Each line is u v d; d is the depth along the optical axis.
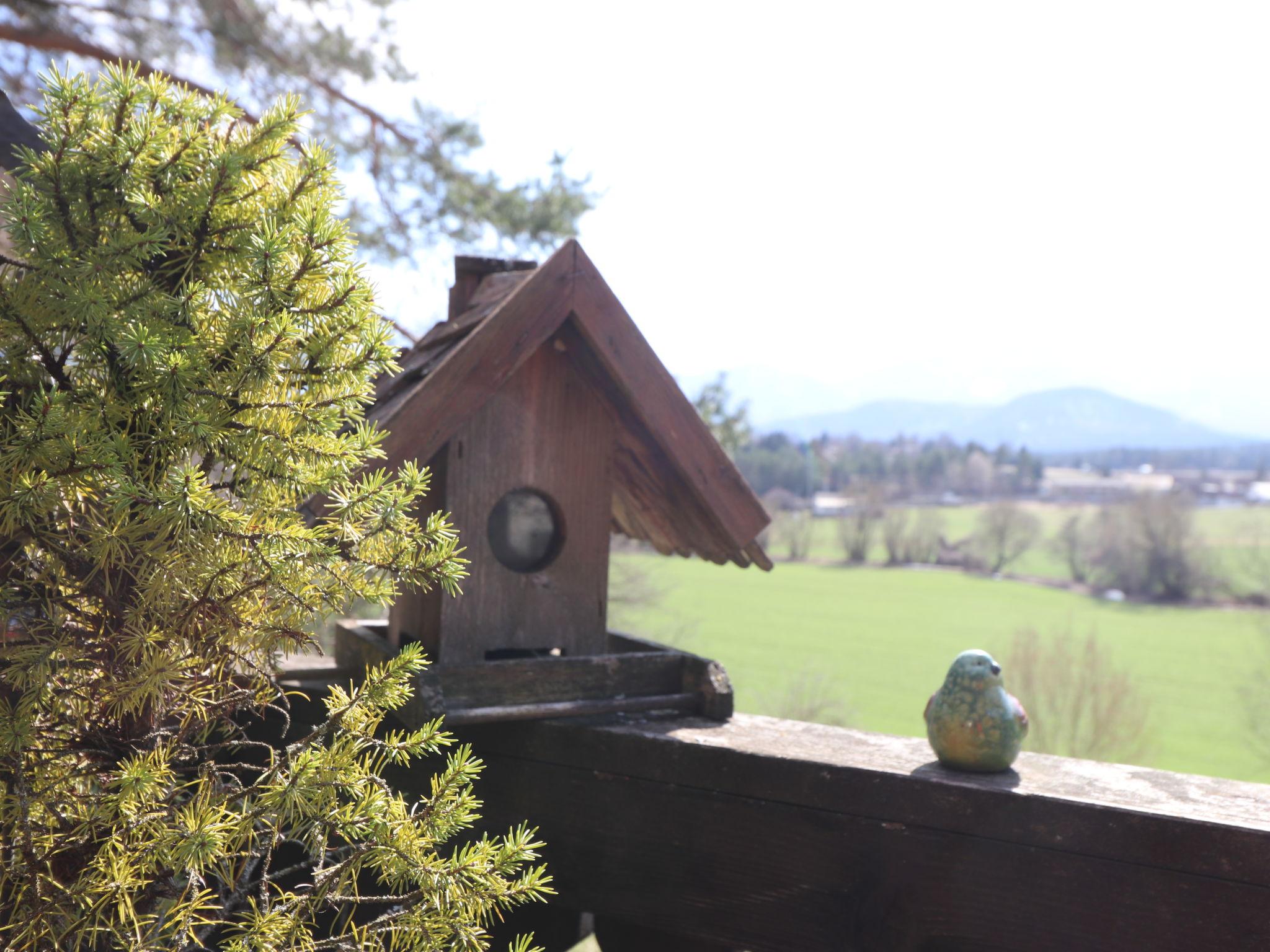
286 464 0.50
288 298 0.51
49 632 0.49
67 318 0.48
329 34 2.75
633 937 0.77
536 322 0.73
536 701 0.76
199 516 0.47
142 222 0.51
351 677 0.88
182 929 0.48
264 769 0.52
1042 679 5.80
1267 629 8.25
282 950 0.49
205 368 0.49
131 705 0.49
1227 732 5.80
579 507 0.80
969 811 0.63
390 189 2.92
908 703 6.67
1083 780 0.65
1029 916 0.62
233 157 0.50
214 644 0.51
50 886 0.48
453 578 0.53
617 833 0.73
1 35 2.31
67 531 0.49
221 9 2.59
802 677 6.93
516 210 3.02
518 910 0.76
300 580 0.50
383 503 0.52
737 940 0.69
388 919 0.52
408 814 0.55
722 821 0.70
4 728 0.47
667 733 0.73
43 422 0.45
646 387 0.75
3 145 0.75
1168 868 0.59
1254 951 0.57
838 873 0.67
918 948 0.64
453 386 0.71
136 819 0.48
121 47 2.50
